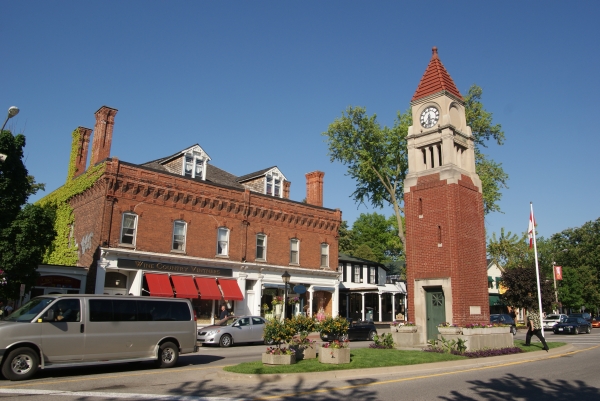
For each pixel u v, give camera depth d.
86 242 29.72
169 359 15.77
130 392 10.79
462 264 22.28
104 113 31.81
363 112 40.94
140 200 30.28
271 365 14.23
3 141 21.78
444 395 10.78
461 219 22.89
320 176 44.06
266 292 36.75
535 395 10.93
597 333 41.12
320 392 11.02
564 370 15.50
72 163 34.31
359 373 13.85
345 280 50.88
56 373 14.22
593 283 68.06
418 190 24.30
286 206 38.25
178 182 31.97
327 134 42.28
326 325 15.95
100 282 27.75
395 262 70.12
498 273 63.84
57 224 34.16
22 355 12.71
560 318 44.75
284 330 15.07
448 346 18.95
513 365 16.91
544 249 64.94
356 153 41.69
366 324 30.66
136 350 14.93
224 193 34.41
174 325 16.06
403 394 10.85
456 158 24.64
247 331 25.84
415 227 24.05
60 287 27.16
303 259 38.97
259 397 10.32
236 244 34.75
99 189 29.53
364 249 71.00
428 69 25.86
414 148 25.17
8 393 10.53
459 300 21.53
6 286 21.38
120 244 29.00
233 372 12.97
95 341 14.04
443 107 24.22
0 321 13.47
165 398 10.05
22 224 21.72
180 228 32.16
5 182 21.69
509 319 38.69
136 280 29.44
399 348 21.02
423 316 22.86
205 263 32.66
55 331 13.36
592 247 73.44
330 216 41.47
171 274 30.84
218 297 32.25
